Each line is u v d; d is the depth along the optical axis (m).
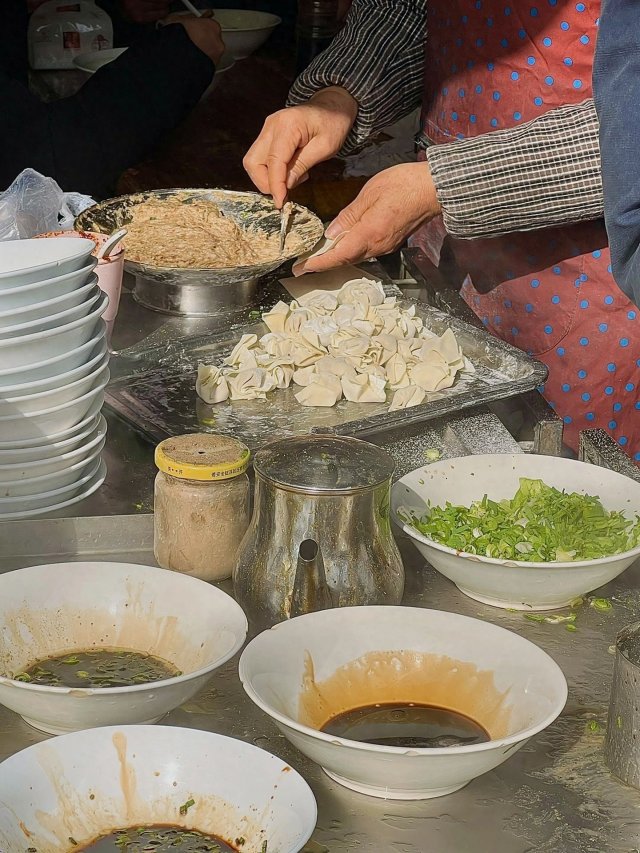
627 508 1.34
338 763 0.90
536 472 1.40
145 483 1.46
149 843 0.86
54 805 0.87
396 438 1.63
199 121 3.21
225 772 0.89
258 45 3.69
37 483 1.33
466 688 1.03
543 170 1.82
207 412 1.65
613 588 1.30
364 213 1.98
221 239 2.05
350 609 1.06
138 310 2.01
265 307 2.02
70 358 1.27
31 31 3.45
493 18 1.99
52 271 1.19
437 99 2.23
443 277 2.15
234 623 1.04
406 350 1.79
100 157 2.81
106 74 2.86
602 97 1.34
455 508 1.30
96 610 1.12
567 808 0.95
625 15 1.29
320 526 1.12
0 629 1.07
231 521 1.23
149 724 0.98
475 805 0.95
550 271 2.06
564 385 2.12
